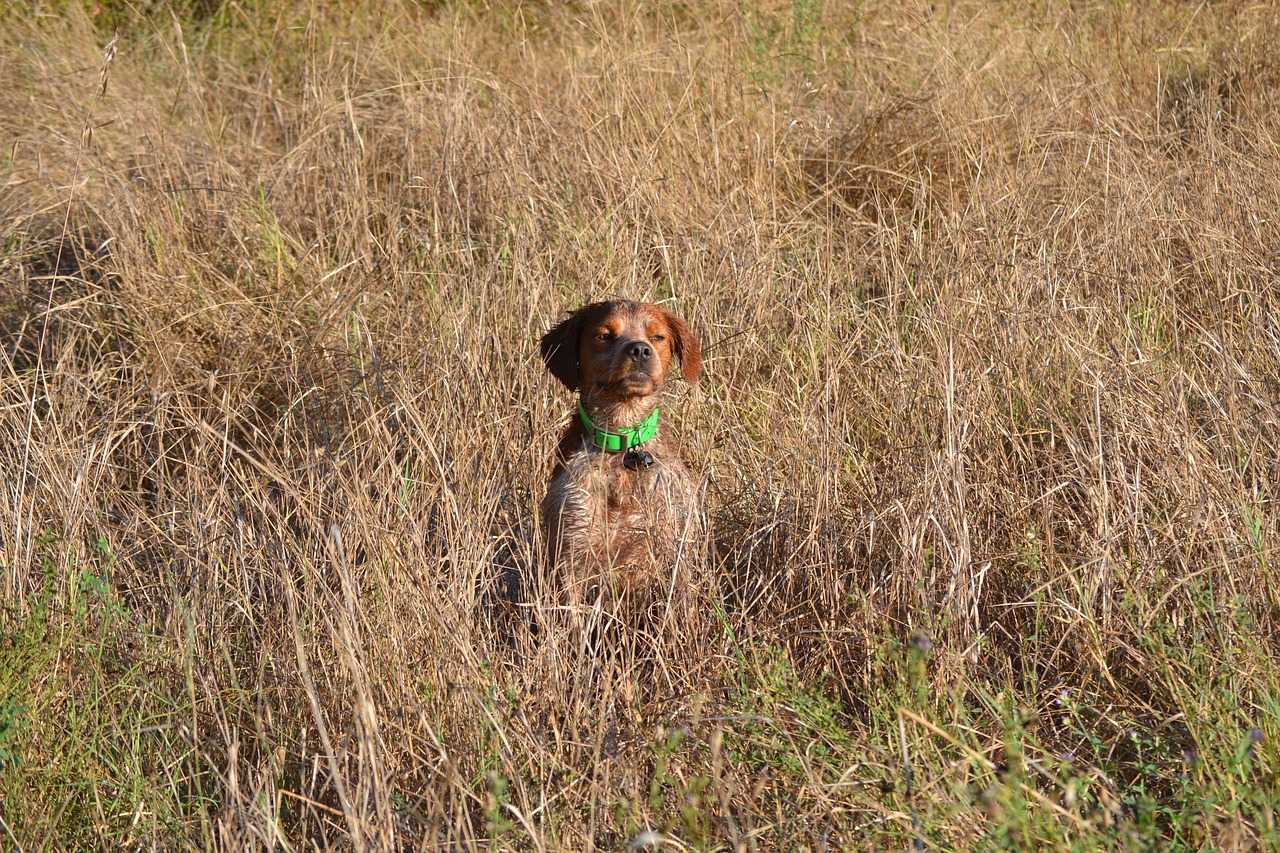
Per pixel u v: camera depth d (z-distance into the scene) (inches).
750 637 253.3
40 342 369.1
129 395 343.0
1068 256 370.0
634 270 375.9
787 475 294.2
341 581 246.2
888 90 514.0
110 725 237.3
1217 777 200.4
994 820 189.6
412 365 342.0
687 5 607.2
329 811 216.4
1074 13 600.1
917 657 198.4
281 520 271.0
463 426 300.5
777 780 215.3
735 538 299.7
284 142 508.1
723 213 413.4
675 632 256.4
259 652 249.1
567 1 636.1
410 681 234.1
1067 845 177.2
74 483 282.4
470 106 476.1
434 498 283.6
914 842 185.5
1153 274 366.9
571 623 254.5
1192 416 301.1
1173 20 583.5
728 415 335.3
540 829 201.6
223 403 329.1
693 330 362.9
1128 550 260.8
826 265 393.1
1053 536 274.8
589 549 285.4
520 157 445.4
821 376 338.6
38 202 443.5
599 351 289.4
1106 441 287.9
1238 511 252.2
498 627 265.6
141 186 430.9
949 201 422.6
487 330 342.6
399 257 401.1
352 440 314.7
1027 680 237.8
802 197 458.9
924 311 347.6
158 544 292.5
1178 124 483.2
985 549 268.7
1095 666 238.5
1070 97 480.7
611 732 227.1
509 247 401.4
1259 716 214.5
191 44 621.3
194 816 218.2
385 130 493.7
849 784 202.8
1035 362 323.9
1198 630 235.8
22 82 544.1
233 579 273.3
